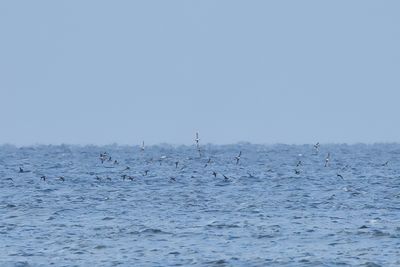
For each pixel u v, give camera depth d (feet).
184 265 183.83
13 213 253.85
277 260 186.80
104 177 368.89
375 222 231.09
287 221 234.79
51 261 188.03
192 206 267.39
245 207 264.11
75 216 246.68
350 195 296.71
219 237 211.41
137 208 262.88
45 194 302.66
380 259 187.01
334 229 220.02
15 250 198.80
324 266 182.19
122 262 186.19
